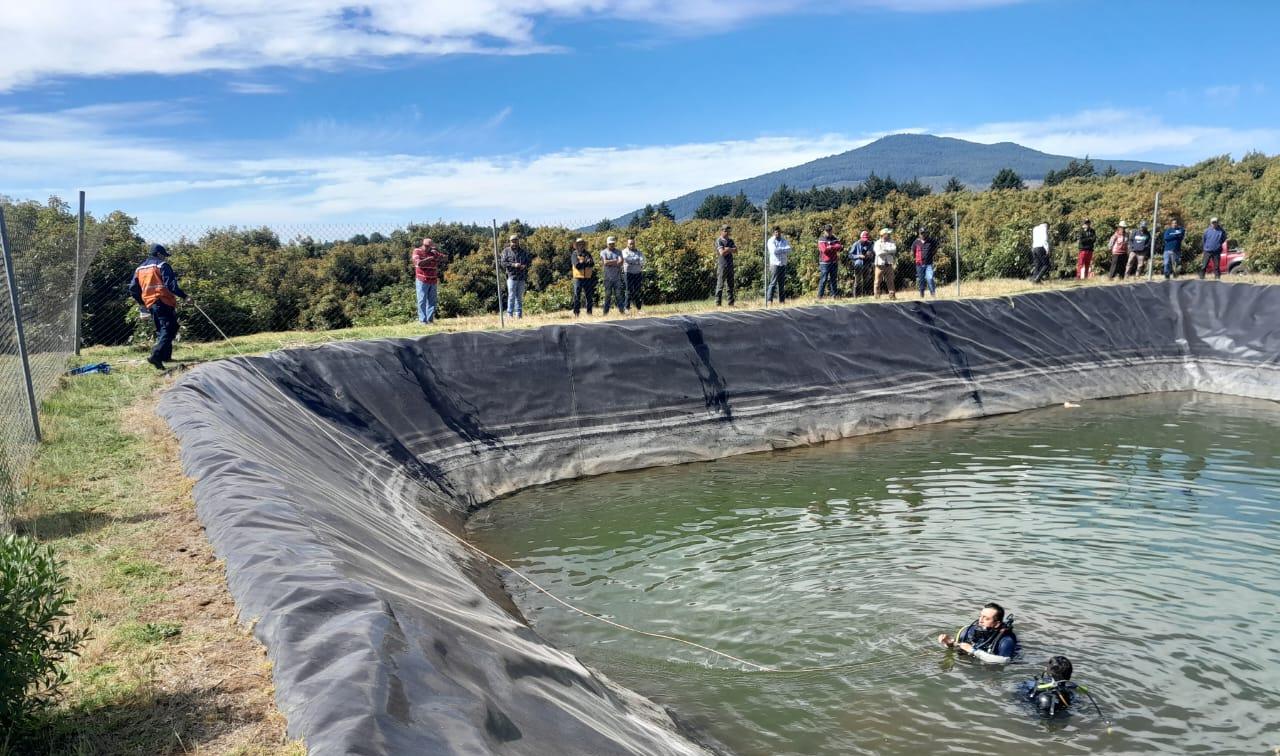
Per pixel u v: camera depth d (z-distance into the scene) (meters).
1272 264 33.50
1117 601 10.62
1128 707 8.31
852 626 10.30
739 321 20.50
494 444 16.77
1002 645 9.34
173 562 7.49
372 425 15.24
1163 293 27.09
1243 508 14.15
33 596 4.97
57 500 9.10
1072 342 24.86
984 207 61.47
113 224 21.62
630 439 18.06
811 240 32.22
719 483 16.67
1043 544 12.69
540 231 38.78
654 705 8.52
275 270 24.44
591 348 18.59
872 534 13.41
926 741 7.93
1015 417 22.09
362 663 5.07
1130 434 19.94
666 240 28.62
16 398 10.62
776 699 8.80
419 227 36.75
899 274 33.47
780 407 19.83
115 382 14.48
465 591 8.65
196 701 5.29
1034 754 7.65
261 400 13.40
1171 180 65.12
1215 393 25.00
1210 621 10.02
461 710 5.08
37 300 13.14
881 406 20.98
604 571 12.41
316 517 8.15
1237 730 7.89
